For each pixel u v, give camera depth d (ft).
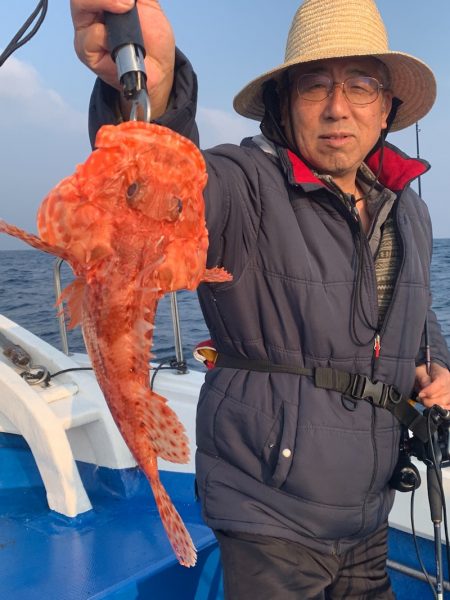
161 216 3.98
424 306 6.30
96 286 3.97
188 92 5.06
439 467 6.26
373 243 6.47
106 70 4.70
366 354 5.86
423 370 7.02
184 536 4.38
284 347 5.73
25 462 9.51
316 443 5.46
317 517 5.57
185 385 11.75
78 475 8.59
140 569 7.00
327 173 6.55
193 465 9.18
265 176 5.86
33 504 8.96
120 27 4.20
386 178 6.86
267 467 5.59
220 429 5.76
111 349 4.08
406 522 8.21
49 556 7.40
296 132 6.44
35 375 9.96
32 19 5.31
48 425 8.51
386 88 6.96
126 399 4.17
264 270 5.68
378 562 6.58
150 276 3.98
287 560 5.46
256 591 5.28
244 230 5.64
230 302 5.73
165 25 4.73
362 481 5.73
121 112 5.11
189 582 7.29
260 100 7.34
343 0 6.40
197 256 4.17
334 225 5.92
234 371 5.90
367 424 5.74
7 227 3.70
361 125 6.32
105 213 3.86
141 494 9.20
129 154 3.82
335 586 6.37
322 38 6.30
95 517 8.50
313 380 5.69
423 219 7.16
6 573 7.02
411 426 6.12
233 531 5.50
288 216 5.73
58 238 3.79
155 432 4.22
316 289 5.64
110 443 9.14
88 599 6.44
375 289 5.87
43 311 40.16
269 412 5.58
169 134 3.96
